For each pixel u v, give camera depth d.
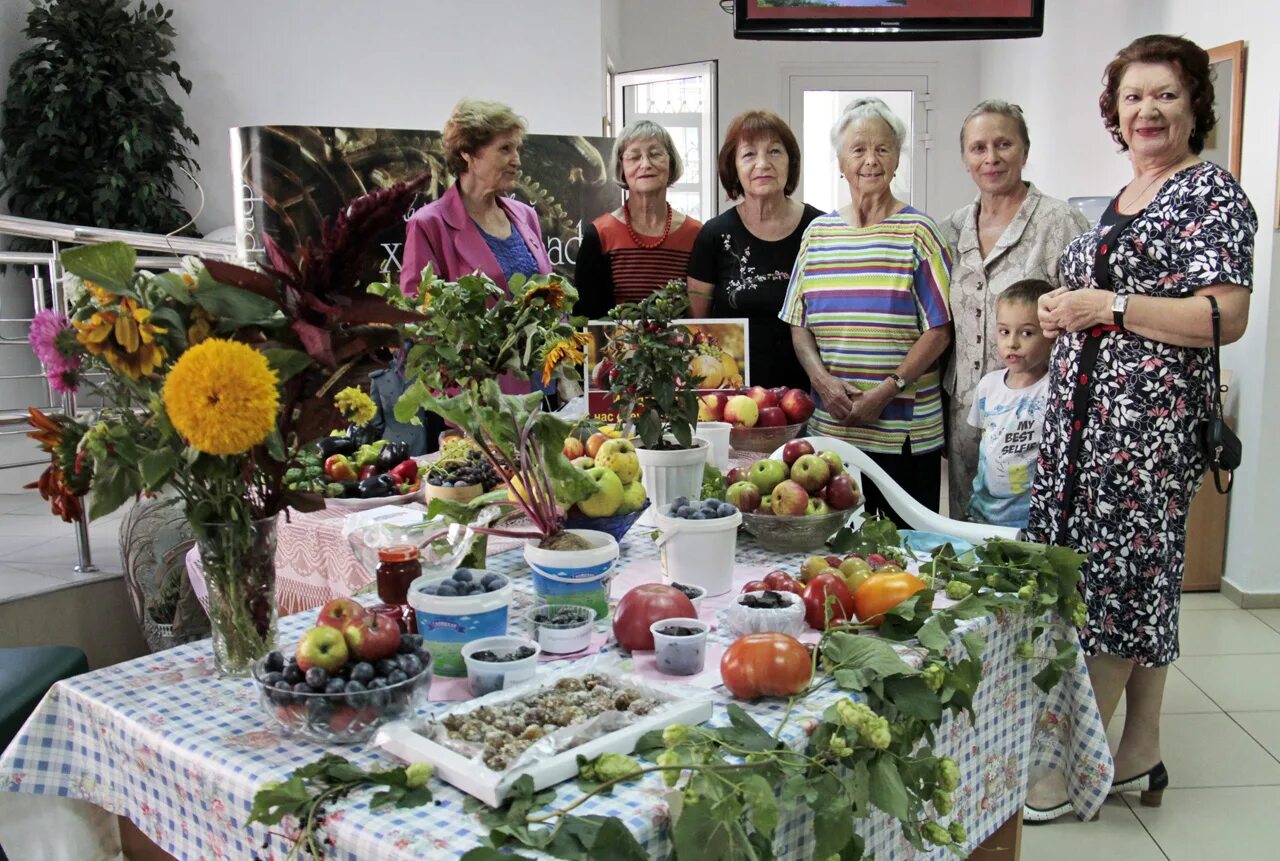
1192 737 3.31
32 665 2.29
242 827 1.19
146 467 1.24
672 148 3.62
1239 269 2.32
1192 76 2.42
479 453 2.38
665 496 2.17
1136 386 2.41
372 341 1.37
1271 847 2.65
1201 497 4.75
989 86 8.05
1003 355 2.98
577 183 5.00
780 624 1.55
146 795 1.33
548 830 1.03
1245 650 4.07
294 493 1.43
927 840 1.44
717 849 1.02
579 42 6.32
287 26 6.26
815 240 3.29
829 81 8.25
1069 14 6.51
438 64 6.33
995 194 3.25
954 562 1.83
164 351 1.26
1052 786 2.81
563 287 2.18
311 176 4.97
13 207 5.63
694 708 1.26
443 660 1.46
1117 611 2.52
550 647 1.52
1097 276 2.49
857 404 3.16
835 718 1.26
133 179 5.72
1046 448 2.61
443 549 1.65
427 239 3.35
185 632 3.14
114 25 5.70
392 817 1.07
